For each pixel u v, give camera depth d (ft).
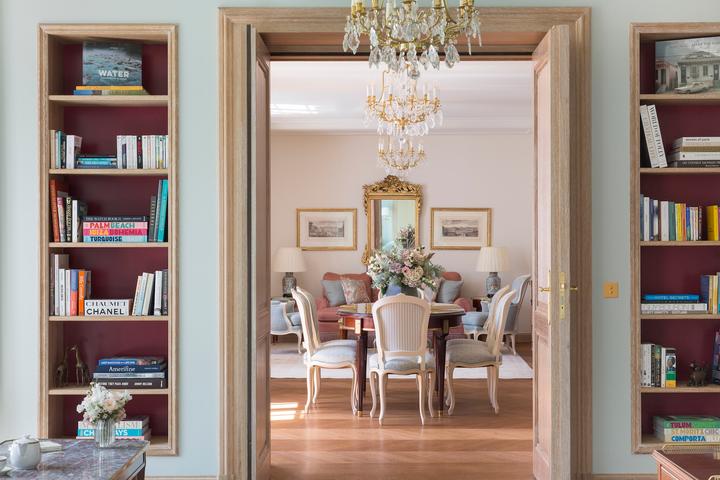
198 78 13.76
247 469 12.78
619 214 13.67
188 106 13.78
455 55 10.02
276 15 13.62
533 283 14.58
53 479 8.35
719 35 13.85
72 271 13.89
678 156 13.66
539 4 13.65
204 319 13.78
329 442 17.38
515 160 36.24
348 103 30.42
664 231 13.84
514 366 28.45
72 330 14.53
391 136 29.25
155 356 14.53
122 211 14.69
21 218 13.87
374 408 20.20
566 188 12.39
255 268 12.87
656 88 14.02
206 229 13.78
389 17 10.20
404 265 20.95
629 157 13.67
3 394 13.78
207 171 13.79
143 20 13.79
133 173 13.79
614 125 13.69
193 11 13.78
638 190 13.64
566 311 12.37
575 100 13.62
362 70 24.48
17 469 8.75
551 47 12.47
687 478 7.95
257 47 13.28
